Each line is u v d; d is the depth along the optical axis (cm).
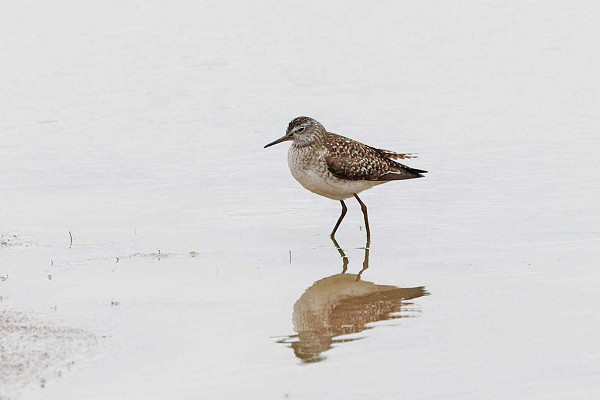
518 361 1095
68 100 2302
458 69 2512
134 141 2041
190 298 1295
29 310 1240
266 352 1130
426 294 1310
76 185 1794
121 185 1795
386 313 1248
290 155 1612
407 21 2950
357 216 1669
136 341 1148
